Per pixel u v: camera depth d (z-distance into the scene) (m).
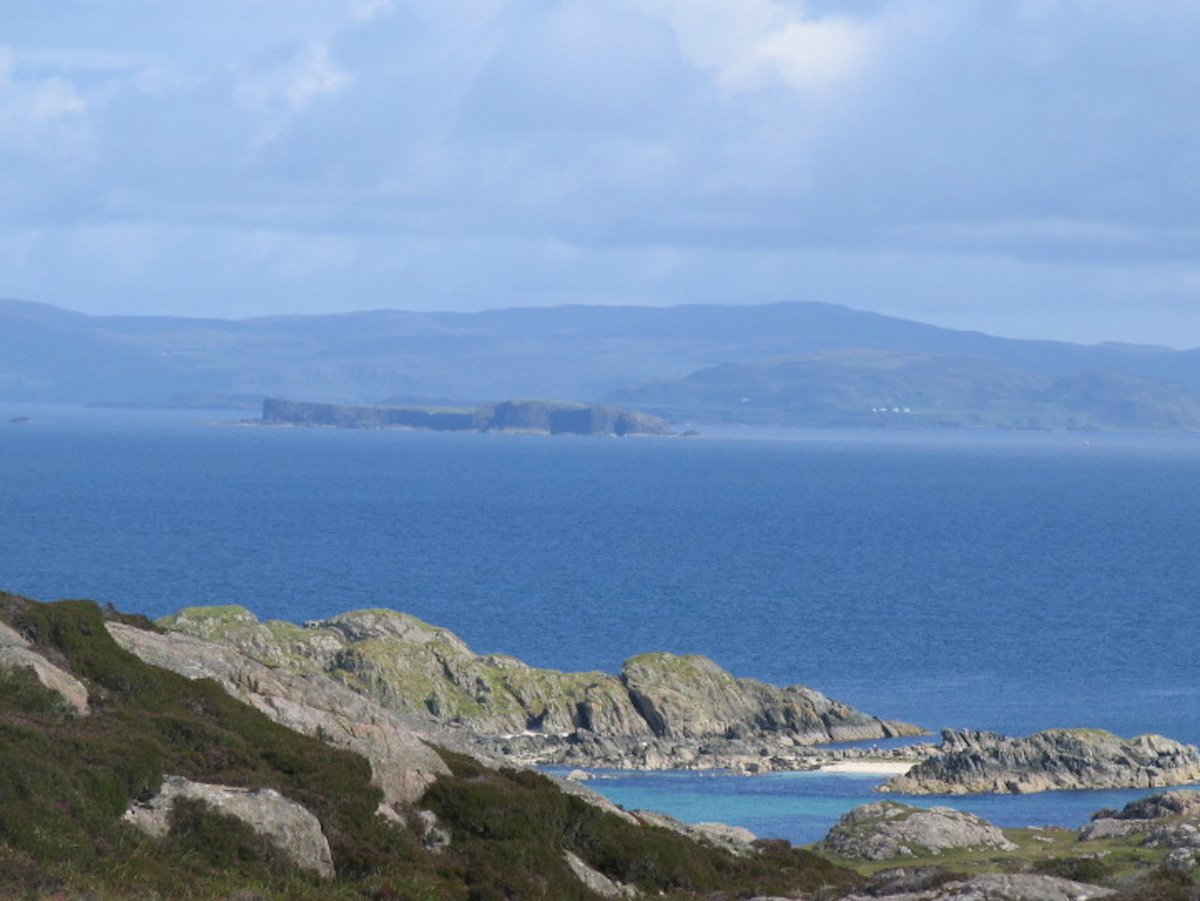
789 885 86.56
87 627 81.50
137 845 63.03
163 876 60.66
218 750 74.25
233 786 70.19
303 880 66.56
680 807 170.62
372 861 70.38
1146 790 184.75
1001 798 180.25
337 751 79.56
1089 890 71.19
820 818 166.50
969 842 134.62
